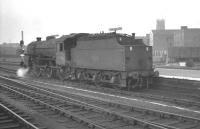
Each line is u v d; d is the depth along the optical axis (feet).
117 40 62.49
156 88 64.39
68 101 47.06
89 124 32.73
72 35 80.28
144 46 63.82
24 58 106.83
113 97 52.90
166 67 112.06
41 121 35.86
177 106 43.57
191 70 97.66
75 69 76.95
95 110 39.75
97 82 68.69
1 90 63.98
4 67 135.13
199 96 50.72
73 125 33.91
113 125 33.01
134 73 61.21
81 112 40.06
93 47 68.90
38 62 97.09
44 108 43.68
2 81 83.76
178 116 34.30
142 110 38.42
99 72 68.08
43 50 93.25
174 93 56.44
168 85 64.18
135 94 54.08
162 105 44.37
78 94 55.72
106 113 37.60
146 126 31.40
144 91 60.18
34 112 41.04
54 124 34.37
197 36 220.23
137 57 62.44
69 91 61.77
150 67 64.95
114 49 62.69
